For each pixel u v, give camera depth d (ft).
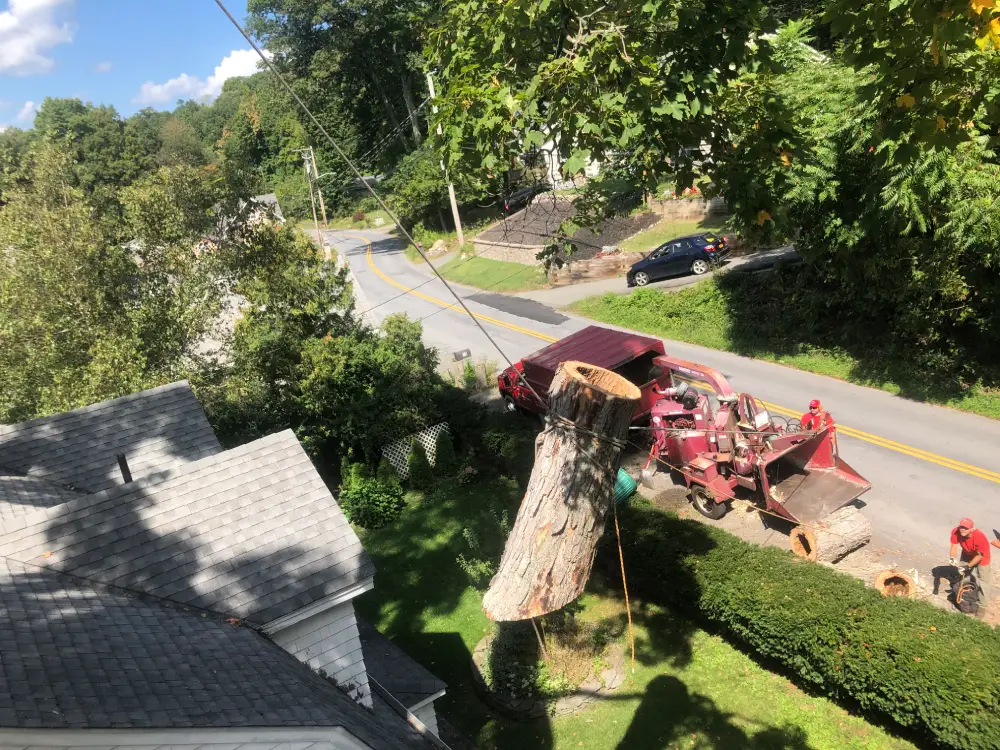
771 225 26.55
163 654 17.99
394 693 28.02
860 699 28.02
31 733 13.09
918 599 31.99
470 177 30.37
